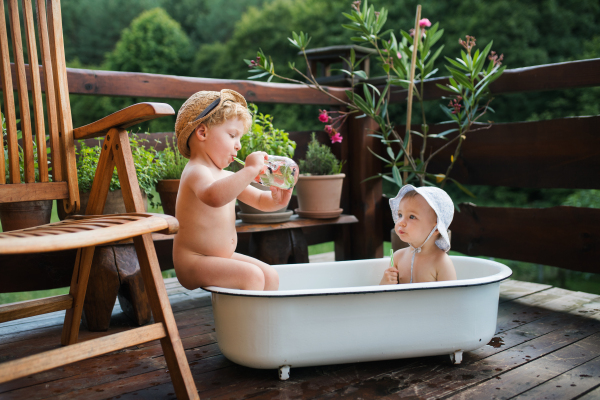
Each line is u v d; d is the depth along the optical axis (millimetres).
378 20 2082
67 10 9938
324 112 2084
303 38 2135
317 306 1151
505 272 1319
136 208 1134
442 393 1113
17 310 1190
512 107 6520
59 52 1288
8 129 1225
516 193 6352
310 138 2469
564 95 6270
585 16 6457
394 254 1514
